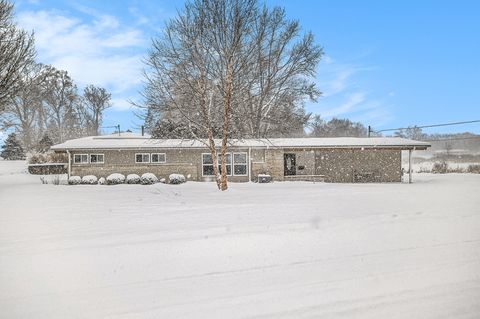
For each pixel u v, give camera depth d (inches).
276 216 386.0
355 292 193.3
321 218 369.4
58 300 184.5
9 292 193.9
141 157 1032.2
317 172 1099.3
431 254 255.4
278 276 216.2
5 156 1866.4
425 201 506.3
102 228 331.6
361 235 304.7
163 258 247.9
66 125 2507.4
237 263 238.8
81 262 239.5
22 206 477.4
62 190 741.3
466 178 1107.3
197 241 285.1
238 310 173.3
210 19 737.0
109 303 181.2
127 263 238.1
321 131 2383.1
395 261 241.4
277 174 1044.5
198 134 925.8
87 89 2556.6
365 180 1088.2
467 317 165.5
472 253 257.3
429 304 179.0
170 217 387.2
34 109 2331.4
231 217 383.9
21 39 807.1
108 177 976.3
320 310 172.9
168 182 1029.8
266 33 820.0
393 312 170.7
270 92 1170.6
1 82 770.2
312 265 234.7
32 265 233.3
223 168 759.7
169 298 186.9
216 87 773.3
